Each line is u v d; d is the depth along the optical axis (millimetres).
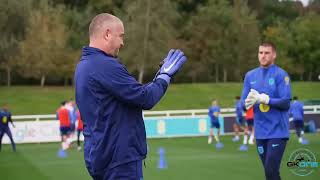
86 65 5199
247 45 74812
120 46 5348
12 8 45875
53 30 67688
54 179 16562
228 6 78812
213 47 75125
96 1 74938
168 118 35438
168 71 5414
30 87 72188
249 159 21359
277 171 9305
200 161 20828
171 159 21703
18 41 51406
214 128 33250
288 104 9164
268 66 9469
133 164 5172
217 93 68812
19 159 23094
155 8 64125
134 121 5234
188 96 66438
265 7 97250
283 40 80062
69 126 27734
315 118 37844
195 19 76188
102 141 5113
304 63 83312
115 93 5074
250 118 28391
